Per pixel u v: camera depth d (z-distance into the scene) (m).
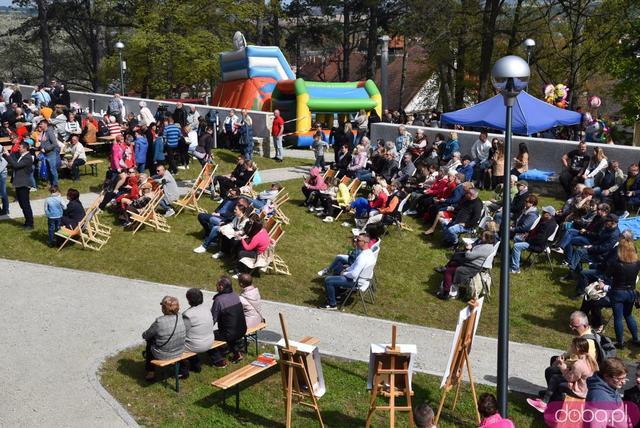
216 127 25.72
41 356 10.51
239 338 10.45
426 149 21.22
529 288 14.11
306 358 8.62
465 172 18.89
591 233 14.18
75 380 9.86
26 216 16.00
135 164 19.30
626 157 19.11
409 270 14.99
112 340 11.13
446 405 9.77
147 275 14.05
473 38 35.38
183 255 15.08
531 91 41.00
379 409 8.61
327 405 9.64
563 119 21.67
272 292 13.69
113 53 45.59
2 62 53.22
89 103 31.44
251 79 30.72
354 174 19.72
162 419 9.09
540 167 20.53
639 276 14.00
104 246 15.42
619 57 34.75
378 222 16.41
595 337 9.24
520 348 11.77
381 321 12.59
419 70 59.88
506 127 8.48
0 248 15.05
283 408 9.53
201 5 44.53
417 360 11.05
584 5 34.19
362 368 10.70
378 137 24.28
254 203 17.06
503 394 8.48
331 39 58.16
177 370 9.65
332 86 29.73
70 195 15.44
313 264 15.16
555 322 12.88
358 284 12.86
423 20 36.50
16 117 23.42
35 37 51.00
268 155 25.28
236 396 9.35
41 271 14.01
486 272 13.71
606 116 43.34
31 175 16.02
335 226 17.39
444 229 16.02
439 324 12.69
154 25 41.84
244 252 14.07
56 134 20.30
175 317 9.63
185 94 57.62
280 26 60.38
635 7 33.84
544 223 14.54
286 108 29.41
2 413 8.96
